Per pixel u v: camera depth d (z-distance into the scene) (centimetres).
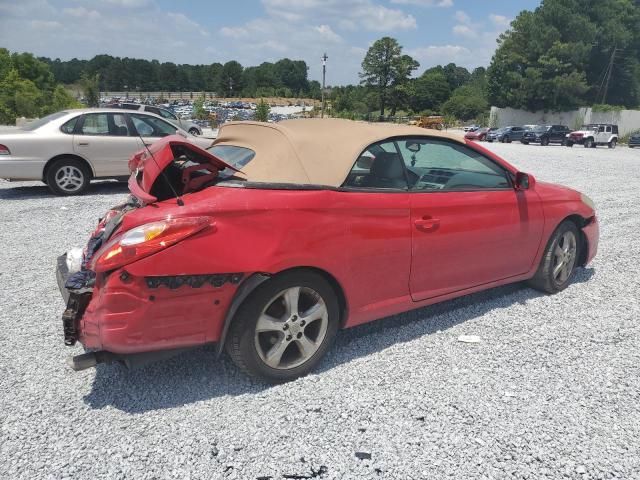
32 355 355
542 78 6100
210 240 285
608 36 6159
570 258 495
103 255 273
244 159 348
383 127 383
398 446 269
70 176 934
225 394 313
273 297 308
